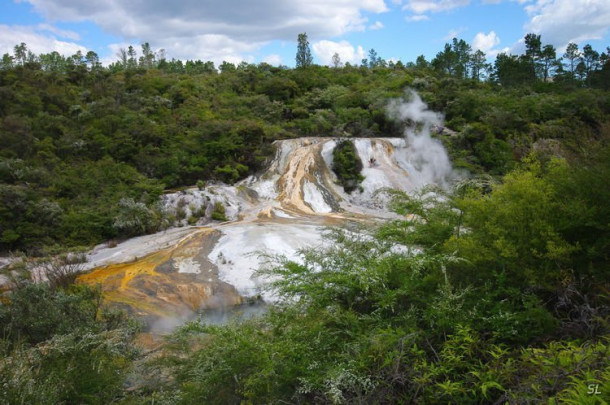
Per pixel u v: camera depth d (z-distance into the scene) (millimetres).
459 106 31562
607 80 47938
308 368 3582
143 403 4289
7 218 18438
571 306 3793
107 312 8094
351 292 4500
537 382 2734
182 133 26906
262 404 3672
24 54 57250
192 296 11242
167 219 19156
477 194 4988
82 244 17516
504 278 4016
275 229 15828
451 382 3281
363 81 43625
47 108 29156
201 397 3965
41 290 7488
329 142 25797
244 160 25281
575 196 4266
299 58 60531
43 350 4941
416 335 3555
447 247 4469
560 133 11727
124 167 23078
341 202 21516
